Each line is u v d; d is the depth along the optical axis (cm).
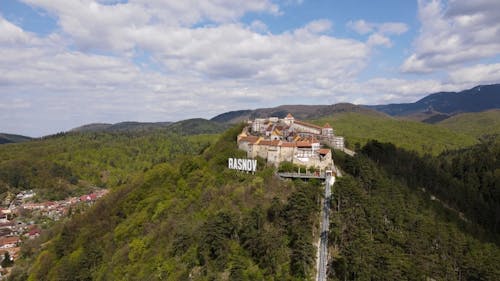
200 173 16938
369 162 15788
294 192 11988
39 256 18750
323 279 9500
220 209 12756
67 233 18788
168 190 17162
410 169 19325
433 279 10825
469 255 11656
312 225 11100
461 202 17838
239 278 9412
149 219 15600
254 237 10350
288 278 9538
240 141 18812
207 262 10569
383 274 9481
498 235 16150
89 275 14138
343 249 9950
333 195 12200
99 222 18188
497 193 19100
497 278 10638
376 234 11194
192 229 12388
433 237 12356
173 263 11469
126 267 13088
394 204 13225
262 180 14162
